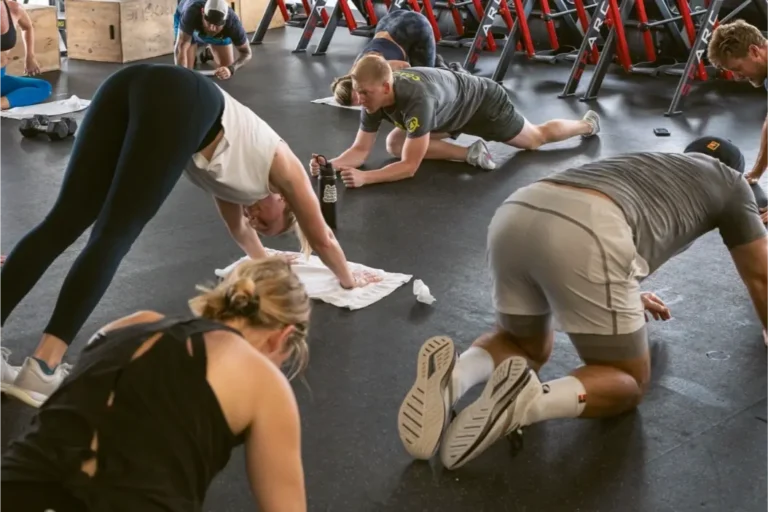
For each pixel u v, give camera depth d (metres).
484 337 2.56
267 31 9.96
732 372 2.86
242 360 1.45
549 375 2.83
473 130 5.13
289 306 1.56
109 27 7.96
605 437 2.49
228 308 1.54
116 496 1.31
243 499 2.23
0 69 6.18
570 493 2.27
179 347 1.42
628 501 2.24
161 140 2.53
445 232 4.11
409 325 3.18
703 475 2.34
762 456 2.43
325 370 2.86
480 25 7.77
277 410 1.48
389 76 4.56
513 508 2.21
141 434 1.35
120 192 2.50
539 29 8.49
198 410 1.39
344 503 2.23
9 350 2.93
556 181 2.36
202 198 4.49
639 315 2.34
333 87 4.93
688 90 6.48
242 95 6.84
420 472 2.35
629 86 7.27
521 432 2.40
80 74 7.53
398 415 2.45
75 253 3.76
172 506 1.33
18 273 2.52
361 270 3.57
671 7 7.95
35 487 1.32
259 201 2.96
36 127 5.48
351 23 8.95
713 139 2.78
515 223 2.33
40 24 7.41
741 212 2.52
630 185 2.34
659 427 2.54
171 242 3.92
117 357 1.41
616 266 2.24
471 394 2.69
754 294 2.65
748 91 7.00
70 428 1.35
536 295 2.43
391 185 4.74
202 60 8.03
